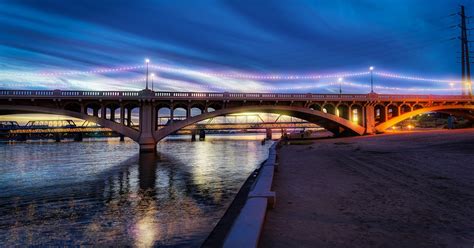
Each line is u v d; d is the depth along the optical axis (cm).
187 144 8319
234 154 4578
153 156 4306
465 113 6788
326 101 5294
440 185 930
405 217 610
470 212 635
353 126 5434
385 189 903
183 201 1530
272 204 691
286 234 511
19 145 8338
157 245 881
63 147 7212
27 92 4041
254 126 13225
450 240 473
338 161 1731
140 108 4503
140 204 1491
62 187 2020
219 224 655
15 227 1130
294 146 3403
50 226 1134
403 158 1675
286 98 5050
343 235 505
